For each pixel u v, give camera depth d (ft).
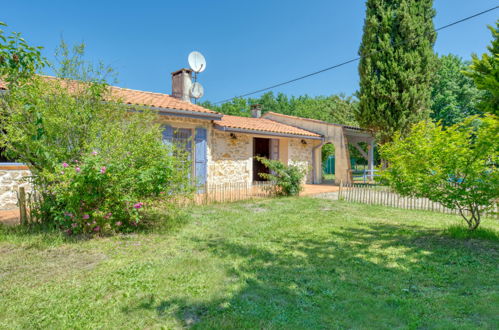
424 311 8.68
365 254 14.08
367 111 48.52
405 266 12.49
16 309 8.67
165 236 16.94
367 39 49.16
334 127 52.85
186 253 14.07
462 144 16.22
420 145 17.81
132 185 17.08
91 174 15.03
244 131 39.14
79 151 17.57
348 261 13.12
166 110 29.35
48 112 16.47
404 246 15.38
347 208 27.53
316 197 35.27
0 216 21.22
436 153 16.97
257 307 8.96
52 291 9.86
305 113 140.36
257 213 24.36
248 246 15.25
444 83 82.84
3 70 14.12
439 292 10.03
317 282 10.80
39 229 16.99
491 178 15.60
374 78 48.01
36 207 17.90
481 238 16.55
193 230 18.52
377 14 48.55
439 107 84.43
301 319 8.29
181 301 9.29
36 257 13.08
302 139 53.36
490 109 36.76
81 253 13.73
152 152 18.40
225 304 9.14
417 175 17.84
